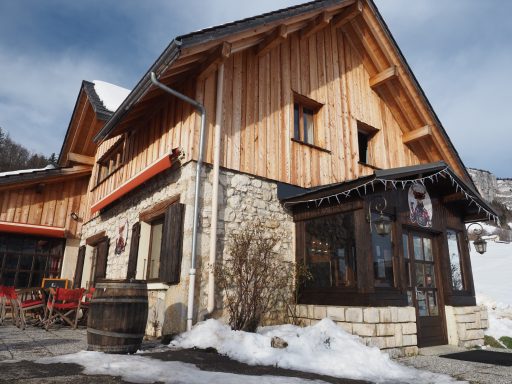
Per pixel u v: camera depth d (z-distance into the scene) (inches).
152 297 253.8
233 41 242.8
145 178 271.1
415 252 267.6
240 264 231.6
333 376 154.3
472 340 276.2
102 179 428.5
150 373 134.6
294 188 289.3
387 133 391.9
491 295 465.7
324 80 345.1
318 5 308.2
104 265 355.3
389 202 246.5
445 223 294.7
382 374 164.4
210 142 248.5
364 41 376.8
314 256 259.1
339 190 237.1
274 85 301.1
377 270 226.8
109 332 172.4
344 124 349.4
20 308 273.3
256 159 272.2
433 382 153.6
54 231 440.8
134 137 342.3
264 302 244.8
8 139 2139.5
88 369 137.3
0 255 415.8
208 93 255.1
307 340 187.6
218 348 185.9
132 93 251.8
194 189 234.8
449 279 281.7
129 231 315.6
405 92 380.2
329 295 240.5
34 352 175.6
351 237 235.5
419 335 251.6
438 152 400.2
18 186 432.8
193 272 218.5
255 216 260.1
